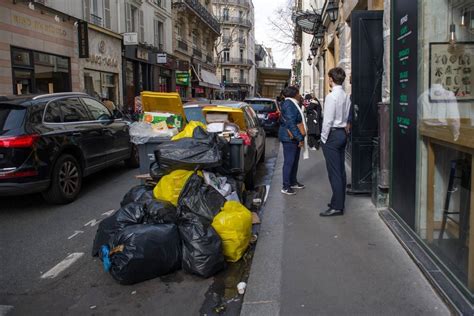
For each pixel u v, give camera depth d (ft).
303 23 66.13
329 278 12.25
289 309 10.76
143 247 12.82
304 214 18.43
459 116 11.31
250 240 15.67
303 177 26.73
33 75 50.19
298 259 13.66
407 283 11.65
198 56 132.46
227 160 19.27
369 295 11.16
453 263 11.34
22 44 47.55
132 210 14.85
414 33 13.61
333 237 15.39
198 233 13.50
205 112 23.73
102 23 67.31
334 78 17.47
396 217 16.21
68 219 20.43
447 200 12.00
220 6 259.19
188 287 12.87
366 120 20.84
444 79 12.24
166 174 16.71
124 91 76.54
